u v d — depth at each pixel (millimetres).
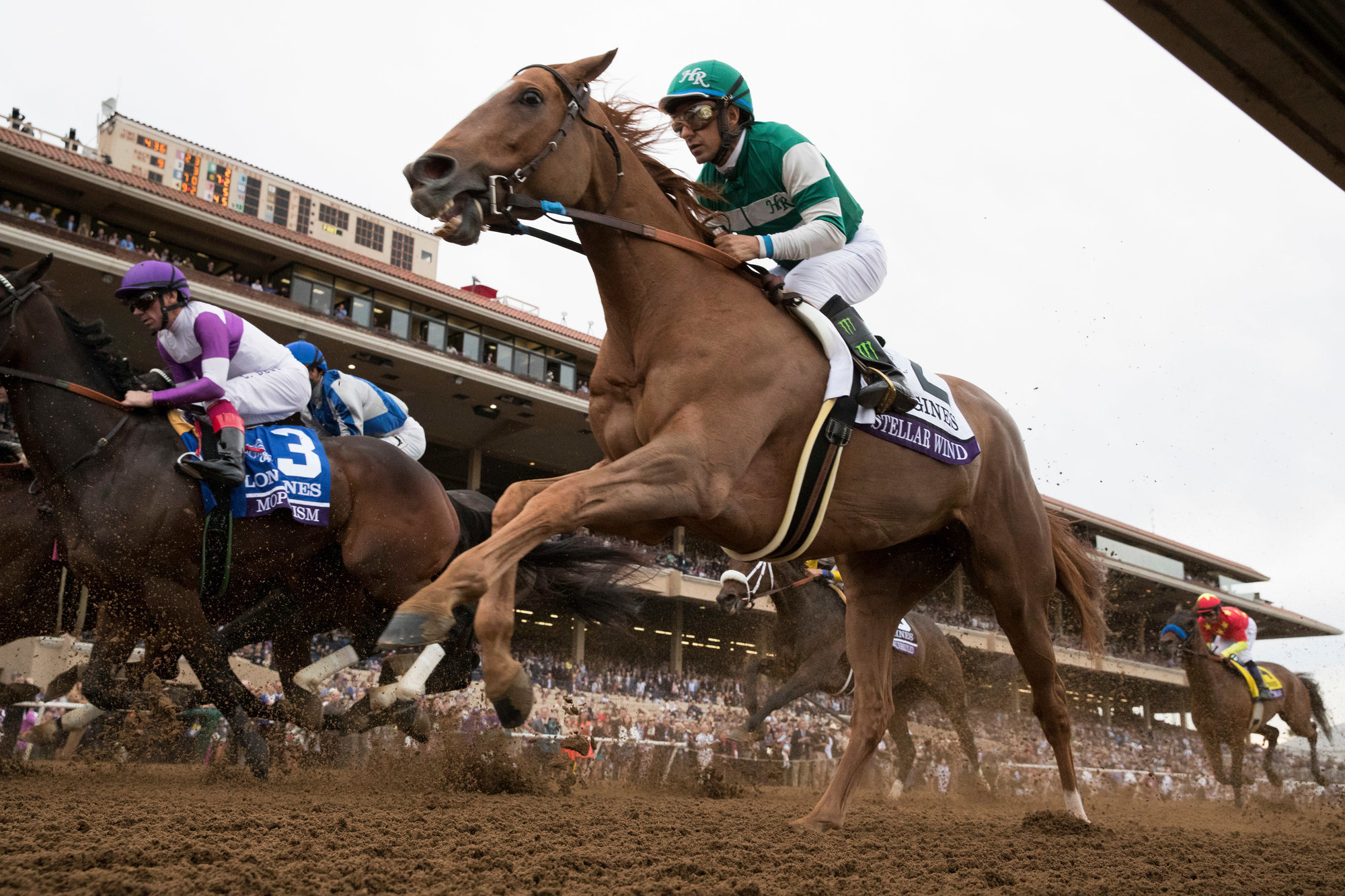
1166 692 30109
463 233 2594
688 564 22766
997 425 3674
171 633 4027
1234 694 7895
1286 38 2064
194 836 2338
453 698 9719
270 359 4527
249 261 19453
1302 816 6727
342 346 18453
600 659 25484
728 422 2682
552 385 22562
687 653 27219
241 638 4840
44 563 4473
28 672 8578
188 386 4039
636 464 2494
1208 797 12281
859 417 2961
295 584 4613
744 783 7531
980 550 3582
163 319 4215
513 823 2842
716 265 2941
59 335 4020
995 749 12172
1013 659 9422
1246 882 2383
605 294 2914
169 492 3979
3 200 16828
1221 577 37156
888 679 3480
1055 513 4172
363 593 4891
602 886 1924
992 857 2660
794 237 3002
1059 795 9062
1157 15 2021
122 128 37594
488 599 2260
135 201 17312
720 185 3322
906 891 2057
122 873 1842
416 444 6066
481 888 1831
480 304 21609
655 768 7277
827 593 7406
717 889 1910
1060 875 2379
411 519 4723
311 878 1860
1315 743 9531
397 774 4695
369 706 4930
